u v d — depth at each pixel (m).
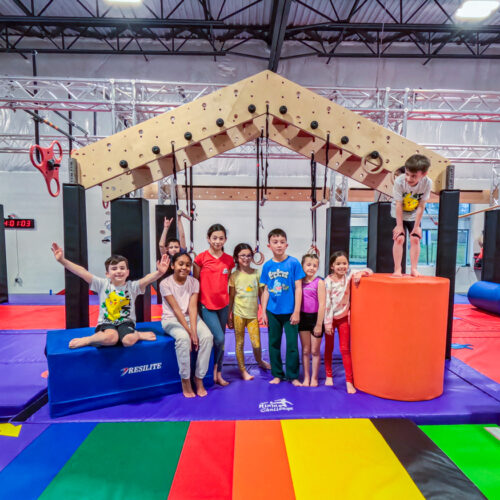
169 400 2.41
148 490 1.52
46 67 7.67
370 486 1.54
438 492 1.50
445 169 3.25
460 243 8.64
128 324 2.43
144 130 2.91
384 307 2.36
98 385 2.28
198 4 6.52
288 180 8.25
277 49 6.35
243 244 2.80
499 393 2.52
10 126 7.90
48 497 1.49
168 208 4.75
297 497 1.48
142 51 7.39
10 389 2.57
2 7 6.63
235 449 1.82
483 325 4.85
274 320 2.71
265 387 2.63
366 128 3.01
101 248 8.10
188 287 2.61
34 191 7.99
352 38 7.69
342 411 2.22
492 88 7.91
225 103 2.89
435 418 2.18
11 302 6.61
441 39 7.55
